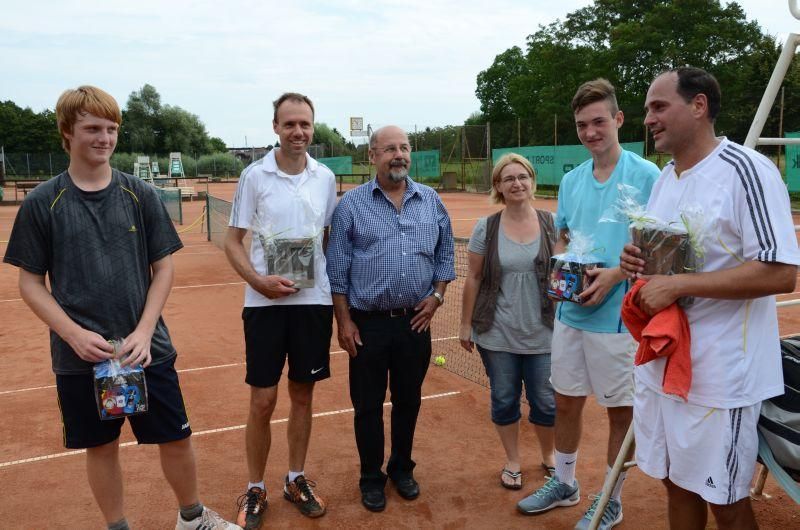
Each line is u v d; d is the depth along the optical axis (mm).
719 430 2158
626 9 37031
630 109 31266
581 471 3930
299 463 3551
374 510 3486
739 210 2104
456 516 3439
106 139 2629
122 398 2584
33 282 2639
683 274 2156
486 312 3631
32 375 5879
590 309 3123
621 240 3039
